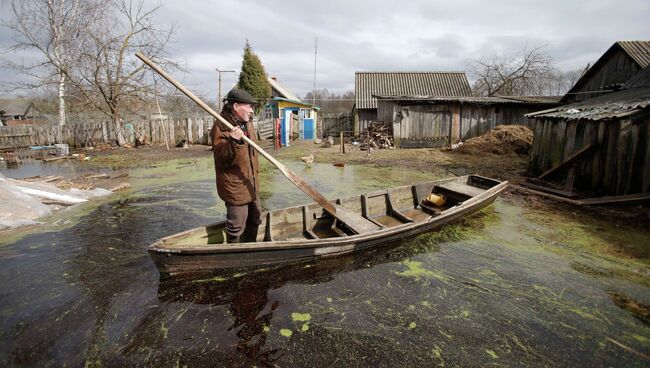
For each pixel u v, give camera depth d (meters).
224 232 3.87
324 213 4.76
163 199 6.49
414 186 5.85
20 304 2.98
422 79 21.56
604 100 8.27
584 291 3.23
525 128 13.40
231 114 3.29
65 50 15.27
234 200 3.37
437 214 4.59
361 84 21.22
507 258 3.92
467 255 4.00
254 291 3.18
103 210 5.75
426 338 2.58
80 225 4.98
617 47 12.20
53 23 14.86
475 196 5.25
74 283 3.33
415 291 3.23
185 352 2.41
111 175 8.75
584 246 4.21
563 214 5.46
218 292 3.16
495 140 12.84
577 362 2.36
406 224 4.23
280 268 3.57
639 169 5.69
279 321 2.76
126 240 4.41
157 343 2.50
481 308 2.97
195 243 3.59
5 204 5.16
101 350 2.44
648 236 4.47
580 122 6.89
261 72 25.48
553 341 2.56
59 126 16.05
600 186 6.39
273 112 20.84
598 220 5.14
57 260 3.82
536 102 14.15
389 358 2.37
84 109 18.72
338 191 7.24
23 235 4.57
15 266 3.67
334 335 2.60
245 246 3.29
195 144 17.06
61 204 5.92
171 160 11.75
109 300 3.04
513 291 3.24
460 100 14.01
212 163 11.00
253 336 2.58
